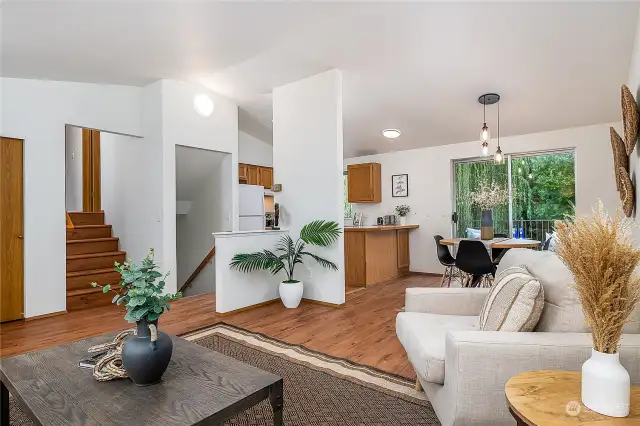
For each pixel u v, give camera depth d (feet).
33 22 9.14
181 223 20.40
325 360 8.54
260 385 4.66
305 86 14.44
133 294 4.65
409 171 21.36
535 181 17.78
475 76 12.93
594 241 3.50
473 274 13.34
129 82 14.76
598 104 14.02
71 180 20.61
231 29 10.55
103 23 9.70
